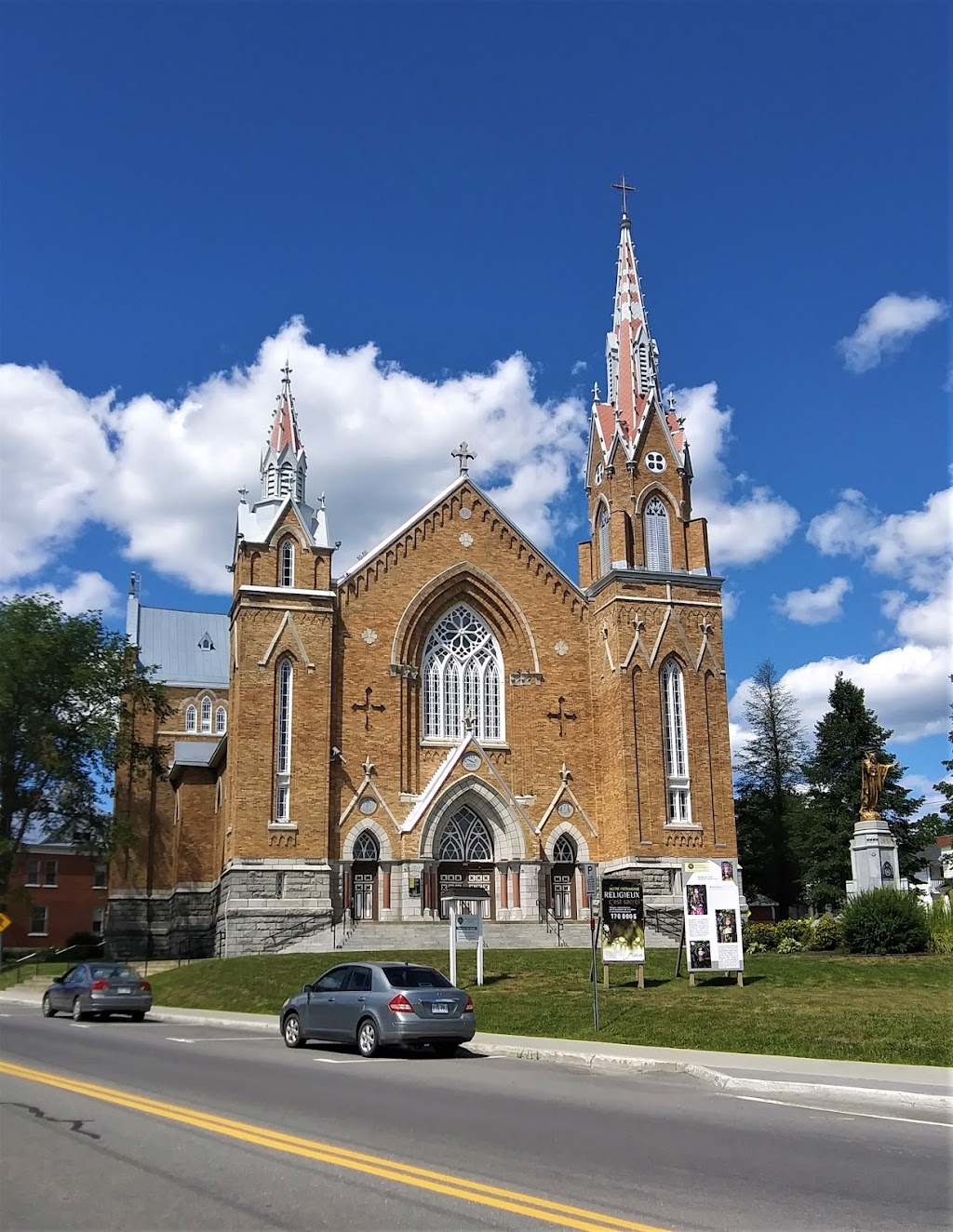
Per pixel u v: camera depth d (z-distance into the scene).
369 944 50.66
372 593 57.56
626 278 66.25
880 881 49.09
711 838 57.22
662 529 61.72
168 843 74.00
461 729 58.47
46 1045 24.53
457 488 60.56
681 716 58.56
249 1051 24.19
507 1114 15.52
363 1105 16.00
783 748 87.94
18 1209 10.27
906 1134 14.34
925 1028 24.00
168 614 92.69
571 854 57.97
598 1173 11.79
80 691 66.44
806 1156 12.89
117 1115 14.81
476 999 33.31
